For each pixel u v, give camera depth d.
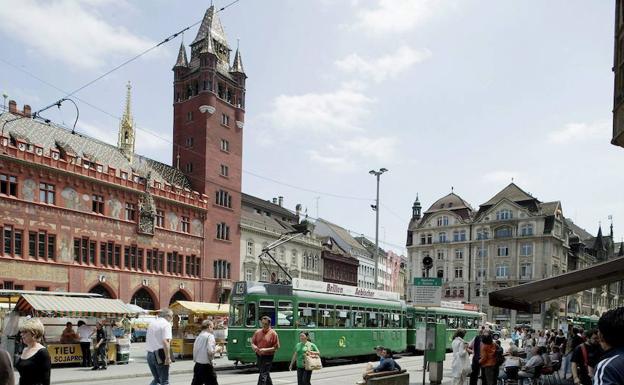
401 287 146.00
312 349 15.45
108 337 26.88
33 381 7.43
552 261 96.44
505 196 102.81
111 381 20.52
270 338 14.85
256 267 71.25
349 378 22.06
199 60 66.75
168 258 57.94
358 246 111.00
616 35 21.50
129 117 60.16
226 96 67.94
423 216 110.94
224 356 34.44
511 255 98.94
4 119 46.75
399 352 36.78
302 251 82.38
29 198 44.78
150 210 55.44
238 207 68.56
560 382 21.22
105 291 51.06
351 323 30.84
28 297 25.83
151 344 12.56
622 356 4.48
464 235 104.44
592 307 113.81
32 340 7.61
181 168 65.69
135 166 59.00
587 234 140.25
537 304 16.97
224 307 38.66
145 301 55.34
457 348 17.50
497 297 15.78
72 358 25.73
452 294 103.94
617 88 21.33
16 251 43.56
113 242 51.78
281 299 26.38
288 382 20.55
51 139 50.19
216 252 64.31
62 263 46.75
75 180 48.53
